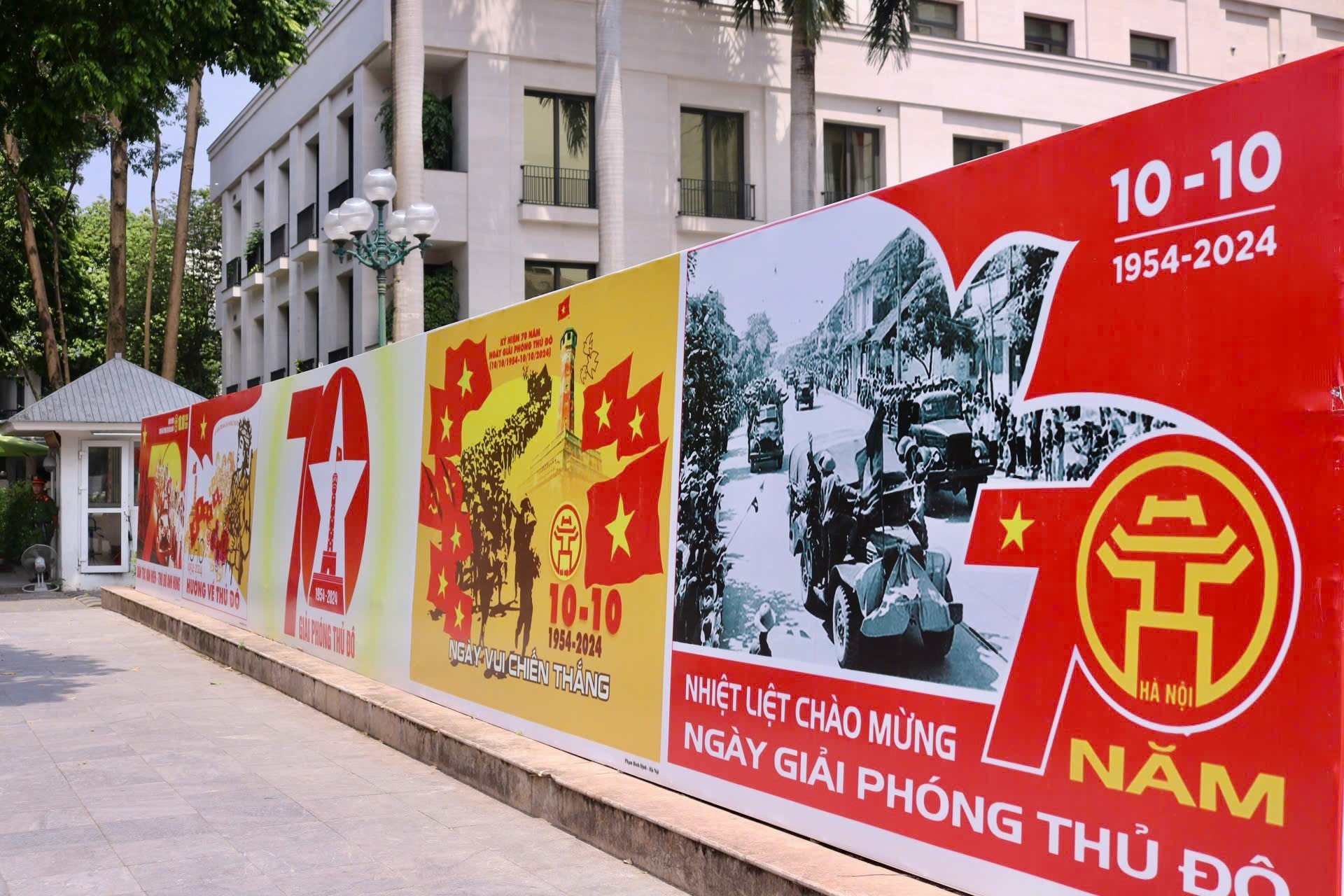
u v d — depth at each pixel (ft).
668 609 19.95
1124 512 12.12
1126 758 12.01
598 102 82.74
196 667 42.34
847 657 15.93
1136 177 12.12
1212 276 11.34
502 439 26.04
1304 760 10.41
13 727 30.76
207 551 51.37
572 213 90.27
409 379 31.22
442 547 28.91
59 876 18.31
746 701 17.93
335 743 28.68
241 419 46.70
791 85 88.48
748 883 15.56
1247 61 118.32
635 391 21.18
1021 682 13.28
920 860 14.58
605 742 21.72
